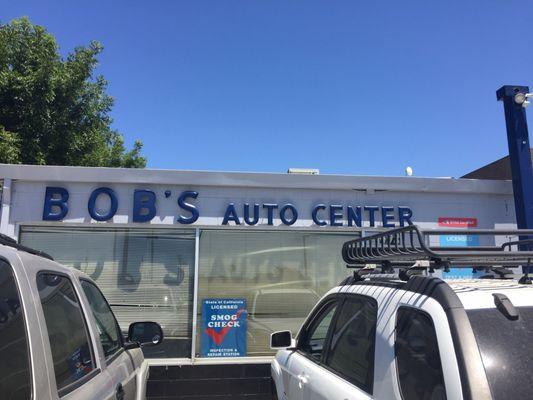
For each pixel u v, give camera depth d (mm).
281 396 4363
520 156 9398
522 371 2219
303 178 9258
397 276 3289
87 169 8805
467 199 9773
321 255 9328
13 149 12961
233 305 8992
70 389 2551
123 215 8867
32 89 14070
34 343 2207
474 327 2338
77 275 3570
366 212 9453
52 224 8758
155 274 8922
